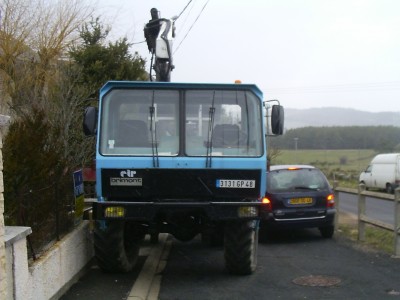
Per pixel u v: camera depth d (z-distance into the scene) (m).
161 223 7.91
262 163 7.33
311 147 65.38
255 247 8.17
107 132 7.40
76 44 15.14
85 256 8.06
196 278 7.89
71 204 8.00
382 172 30.38
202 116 7.47
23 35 13.43
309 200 11.12
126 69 15.06
